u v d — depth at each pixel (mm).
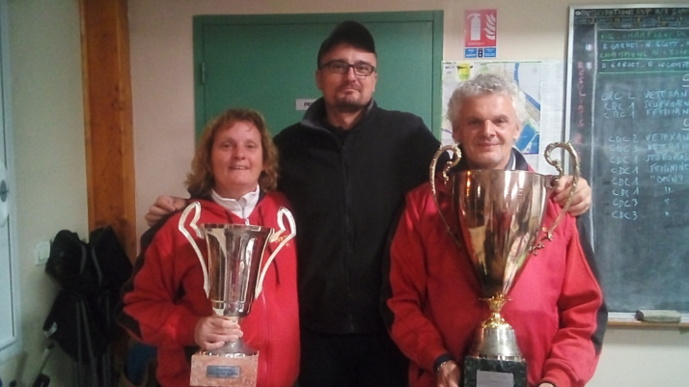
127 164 2305
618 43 2150
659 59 2137
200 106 2322
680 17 2121
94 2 2230
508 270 1163
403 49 2234
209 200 1403
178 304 1358
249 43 2289
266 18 2275
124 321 1327
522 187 1151
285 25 2270
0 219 1670
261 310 1320
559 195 1272
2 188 1674
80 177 2209
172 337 1255
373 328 1504
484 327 1156
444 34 2221
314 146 1574
